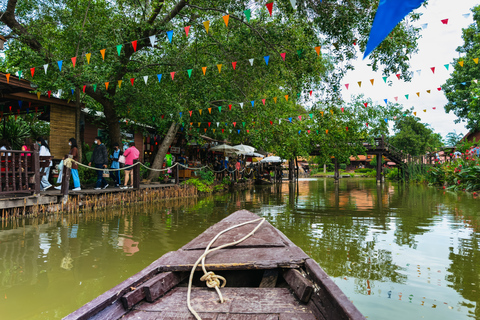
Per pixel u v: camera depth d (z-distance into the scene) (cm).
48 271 400
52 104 1129
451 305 302
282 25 1062
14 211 740
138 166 1096
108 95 1101
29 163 841
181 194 1311
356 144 2120
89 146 1364
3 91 960
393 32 890
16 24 1005
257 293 232
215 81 1210
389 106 1986
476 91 1989
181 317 194
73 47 1092
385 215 841
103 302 188
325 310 189
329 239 563
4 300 321
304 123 1759
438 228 658
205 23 575
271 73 1305
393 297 319
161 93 1128
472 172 1573
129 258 452
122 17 1028
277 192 1673
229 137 2016
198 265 253
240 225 387
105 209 932
